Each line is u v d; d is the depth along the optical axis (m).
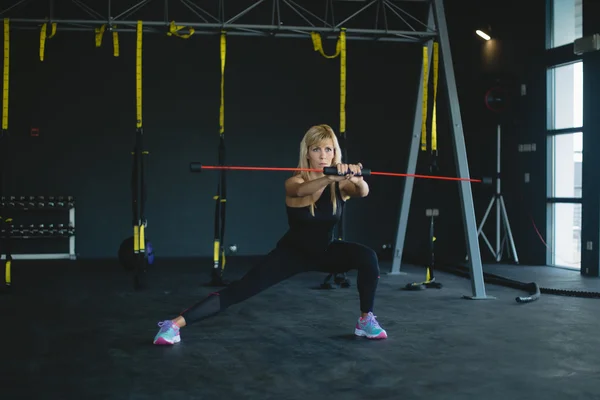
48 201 8.30
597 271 6.79
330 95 9.15
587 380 2.94
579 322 4.32
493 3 8.55
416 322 4.33
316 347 3.60
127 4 8.59
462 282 6.34
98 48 8.60
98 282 6.33
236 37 8.91
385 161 9.27
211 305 3.63
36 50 8.46
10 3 8.33
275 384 2.88
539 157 7.93
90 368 3.16
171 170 8.79
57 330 4.10
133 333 4.00
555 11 7.74
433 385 2.86
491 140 8.61
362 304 3.81
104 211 8.64
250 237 8.96
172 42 8.77
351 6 9.08
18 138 8.45
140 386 2.86
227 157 8.90
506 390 2.79
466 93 9.00
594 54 6.85
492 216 8.63
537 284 6.17
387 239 9.23
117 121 8.66
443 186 9.21
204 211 8.86
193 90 8.84
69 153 8.56
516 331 4.03
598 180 6.79
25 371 3.11
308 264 3.55
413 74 9.34
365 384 2.88
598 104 6.80
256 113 8.97
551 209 7.88
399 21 9.19
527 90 8.08
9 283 5.74
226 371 3.10
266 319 4.45
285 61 9.03
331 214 3.41
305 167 3.51
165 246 8.77
